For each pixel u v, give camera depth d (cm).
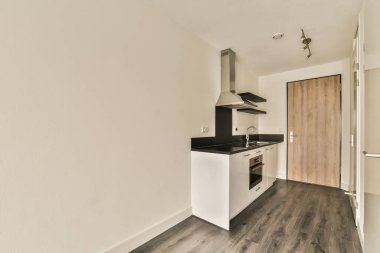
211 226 217
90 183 146
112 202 160
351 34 243
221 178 215
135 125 179
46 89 124
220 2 186
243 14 205
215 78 287
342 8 192
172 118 218
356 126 215
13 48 111
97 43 151
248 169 256
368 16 160
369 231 154
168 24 213
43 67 123
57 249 129
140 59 184
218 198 217
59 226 130
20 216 114
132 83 176
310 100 372
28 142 117
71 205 136
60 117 130
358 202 198
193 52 247
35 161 120
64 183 132
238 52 304
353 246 176
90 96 146
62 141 131
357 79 203
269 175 340
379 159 145
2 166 108
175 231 206
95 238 149
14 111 112
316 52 303
